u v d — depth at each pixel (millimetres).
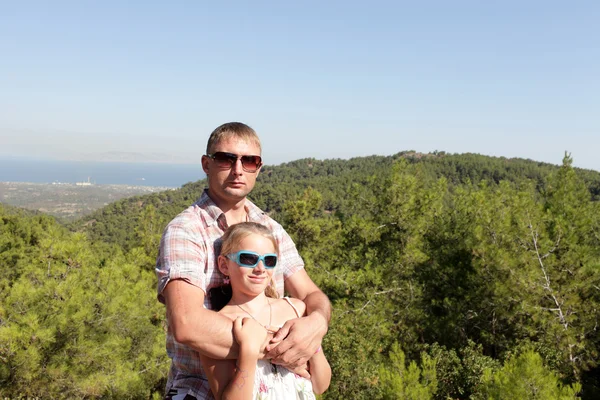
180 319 1530
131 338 8492
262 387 1641
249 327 1568
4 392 6176
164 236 1738
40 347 6293
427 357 7922
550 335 8633
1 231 24781
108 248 30172
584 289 9070
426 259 13102
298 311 1928
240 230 1731
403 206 14461
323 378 1931
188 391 1688
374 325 10344
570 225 11195
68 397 6840
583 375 8805
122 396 7414
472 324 11648
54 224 28547
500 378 5414
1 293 8031
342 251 16203
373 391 7734
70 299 6938
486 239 10156
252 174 1912
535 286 8906
